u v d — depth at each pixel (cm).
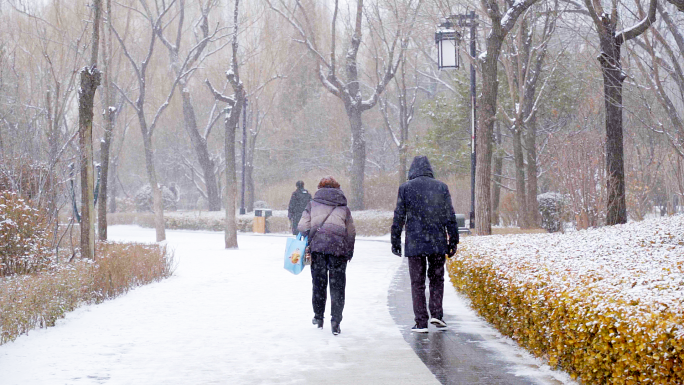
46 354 649
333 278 762
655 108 2031
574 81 2734
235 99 2277
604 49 1345
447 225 757
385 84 3575
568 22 2042
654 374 351
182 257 1842
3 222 1066
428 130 3278
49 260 1145
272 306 959
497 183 2962
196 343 702
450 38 1869
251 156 4419
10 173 1438
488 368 579
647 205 2147
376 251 2045
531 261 711
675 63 1389
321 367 593
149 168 2667
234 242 2211
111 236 3141
